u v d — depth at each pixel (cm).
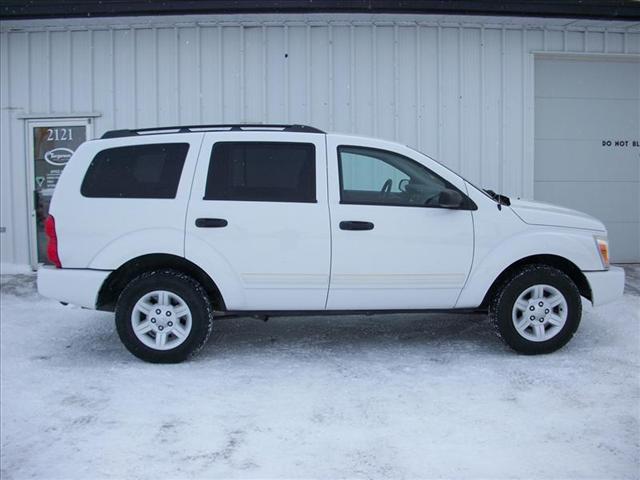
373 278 538
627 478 358
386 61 905
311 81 902
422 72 909
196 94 905
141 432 418
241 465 375
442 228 541
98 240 535
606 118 968
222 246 532
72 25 902
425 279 543
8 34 913
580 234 561
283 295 539
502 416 436
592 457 381
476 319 687
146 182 543
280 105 905
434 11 838
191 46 902
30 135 924
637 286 826
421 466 371
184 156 545
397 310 552
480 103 918
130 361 554
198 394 478
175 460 381
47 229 545
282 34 897
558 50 924
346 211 536
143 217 534
